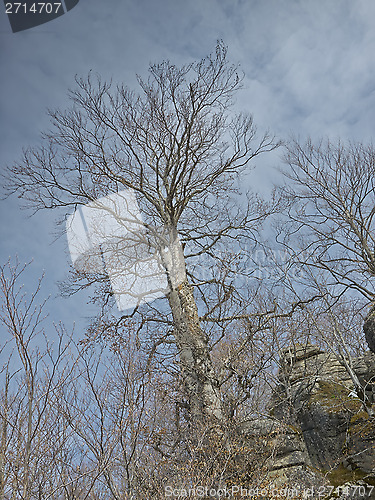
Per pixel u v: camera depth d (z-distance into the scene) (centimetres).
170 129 1592
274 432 1181
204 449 955
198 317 1357
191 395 1137
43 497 569
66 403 645
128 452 702
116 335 1109
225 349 1284
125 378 725
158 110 1576
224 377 1212
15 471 550
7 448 558
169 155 1609
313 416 1345
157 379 888
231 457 988
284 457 1183
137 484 730
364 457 1202
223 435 1031
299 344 1653
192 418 1070
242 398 1200
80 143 1570
